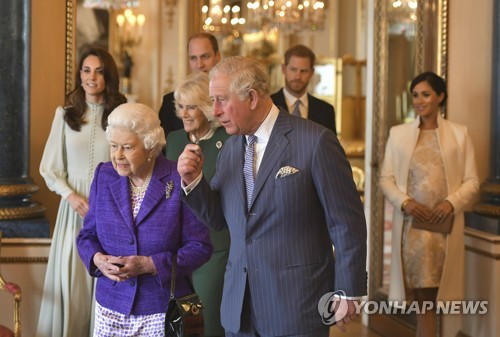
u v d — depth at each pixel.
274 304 3.00
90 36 10.27
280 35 10.56
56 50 5.65
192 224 3.26
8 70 5.08
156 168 3.28
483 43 5.73
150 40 10.58
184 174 3.03
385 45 6.15
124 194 3.24
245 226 3.04
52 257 4.61
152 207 3.21
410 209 4.92
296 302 2.98
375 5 6.21
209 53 5.44
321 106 5.93
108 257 3.14
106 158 4.54
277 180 2.98
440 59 5.73
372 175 6.21
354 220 2.98
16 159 5.12
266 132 3.05
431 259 4.95
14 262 4.96
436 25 5.74
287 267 3.00
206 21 9.91
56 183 4.51
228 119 2.98
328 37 10.86
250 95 2.97
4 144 5.08
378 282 6.21
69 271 4.54
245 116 2.99
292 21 9.02
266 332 3.03
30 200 5.23
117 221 3.22
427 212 4.93
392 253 5.10
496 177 5.41
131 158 3.15
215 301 4.17
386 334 6.05
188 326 2.98
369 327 6.34
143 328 3.20
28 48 5.15
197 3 10.60
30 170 5.57
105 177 3.31
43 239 4.97
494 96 5.45
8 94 5.08
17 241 4.95
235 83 2.94
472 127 5.75
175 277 3.18
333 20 10.84
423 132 5.07
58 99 5.66
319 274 3.03
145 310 3.19
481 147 5.74
